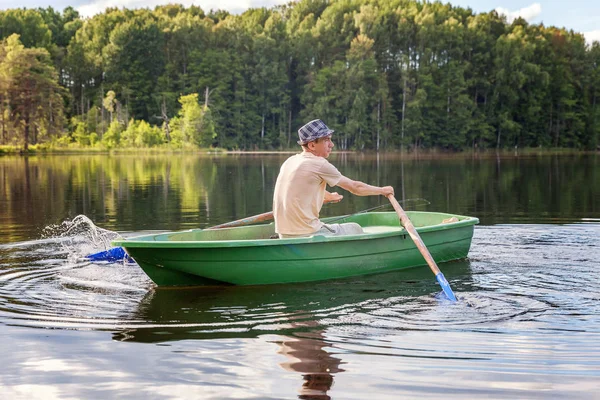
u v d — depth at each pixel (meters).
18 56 49.78
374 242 5.42
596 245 6.59
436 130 60.19
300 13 77.81
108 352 3.38
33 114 50.31
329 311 4.18
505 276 5.14
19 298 4.50
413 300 4.46
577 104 66.50
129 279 5.16
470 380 2.95
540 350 3.33
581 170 24.02
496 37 67.19
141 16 72.75
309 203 5.23
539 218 9.03
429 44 61.62
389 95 60.69
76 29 76.06
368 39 58.53
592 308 4.14
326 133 5.30
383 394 2.82
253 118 60.34
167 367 3.16
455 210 10.34
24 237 7.33
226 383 2.96
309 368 3.13
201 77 60.34
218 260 4.81
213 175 20.73
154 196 13.16
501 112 62.69
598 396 2.76
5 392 2.88
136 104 61.81
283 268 5.04
